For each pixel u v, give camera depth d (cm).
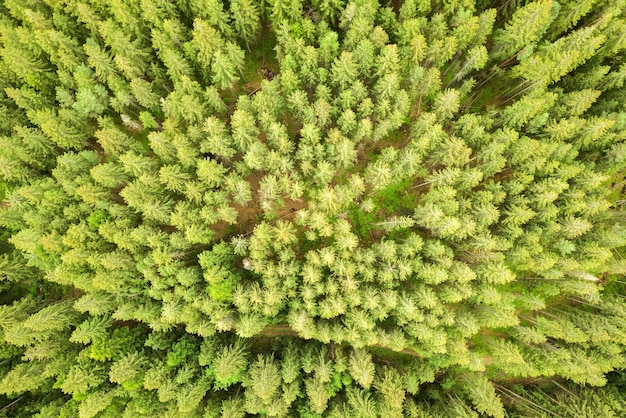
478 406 3959
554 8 3644
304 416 3762
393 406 3575
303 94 3666
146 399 3634
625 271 3853
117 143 3594
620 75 3750
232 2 3559
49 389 3906
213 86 3766
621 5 3694
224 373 3438
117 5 3409
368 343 3697
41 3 3681
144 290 3738
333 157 3819
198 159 3647
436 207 3575
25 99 3650
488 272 3703
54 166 3925
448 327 3919
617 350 3881
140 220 3862
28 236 3419
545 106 3722
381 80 3603
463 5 3688
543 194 3625
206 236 3772
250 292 3606
